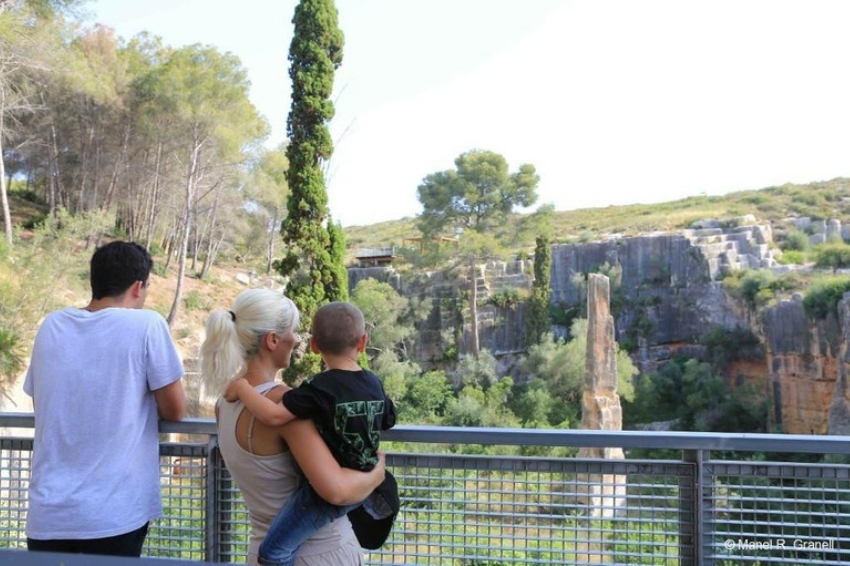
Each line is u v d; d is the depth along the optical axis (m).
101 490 2.07
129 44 46.44
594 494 2.35
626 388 49.19
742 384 51.94
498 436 2.33
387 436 2.41
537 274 53.19
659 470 2.32
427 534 2.46
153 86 41.88
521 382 49.38
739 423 49.69
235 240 54.84
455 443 2.37
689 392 51.31
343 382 1.86
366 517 2.00
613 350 27.84
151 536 2.58
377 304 49.75
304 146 19.28
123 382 2.13
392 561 2.50
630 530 2.33
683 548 2.29
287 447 1.88
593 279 27.98
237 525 2.55
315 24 19.53
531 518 2.39
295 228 19.30
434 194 65.50
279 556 1.83
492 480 2.42
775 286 53.94
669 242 59.84
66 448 2.10
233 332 1.92
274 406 1.81
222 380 1.90
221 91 42.75
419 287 59.69
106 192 45.56
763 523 2.26
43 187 47.69
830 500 2.22
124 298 2.25
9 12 29.14
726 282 56.53
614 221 89.62
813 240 71.62
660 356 58.88
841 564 2.21
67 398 2.11
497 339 57.50
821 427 46.31
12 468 2.73
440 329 57.34
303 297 18.91
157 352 2.18
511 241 64.06
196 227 48.84
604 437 2.28
